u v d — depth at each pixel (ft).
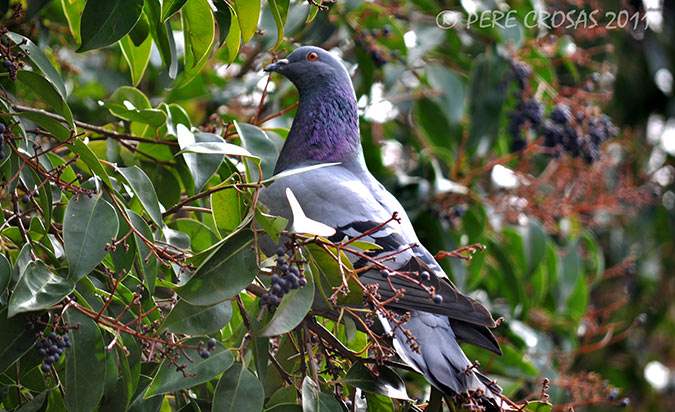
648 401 44.70
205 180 20.42
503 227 34.14
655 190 40.34
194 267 18.54
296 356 21.04
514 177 34.27
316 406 18.17
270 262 17.85
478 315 19.29
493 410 19.13
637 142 44.96
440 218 31.58
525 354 33.40
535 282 34.27
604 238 44.52
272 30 29.25
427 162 32.27
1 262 17.13
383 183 31.24
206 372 17.44
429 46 33.04
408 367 19.52
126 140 24.12
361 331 21.57
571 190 35.12
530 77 34.14
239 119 32.14
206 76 31.86
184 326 17.57
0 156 17.35
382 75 33.86
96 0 19.16
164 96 31.37
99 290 18.47
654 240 45.52
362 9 32.07
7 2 20.80
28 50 18.52
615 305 37.32
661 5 45.03
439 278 19.98
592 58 41.78
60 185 18.01
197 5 20.48
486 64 32.96
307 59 25.82
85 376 17.17
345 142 25.44
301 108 25.76
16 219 19.48
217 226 20.62
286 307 17.01
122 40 23.21
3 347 16.72
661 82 45.70
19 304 16.10
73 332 17.37
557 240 37.47
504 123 36.24
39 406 17.72
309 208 21.94
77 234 17.46
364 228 21.29
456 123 34.19
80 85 33.24
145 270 18.45
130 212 18.89
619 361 43.86
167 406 20.67
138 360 18.45
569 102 32.83
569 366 36.55
